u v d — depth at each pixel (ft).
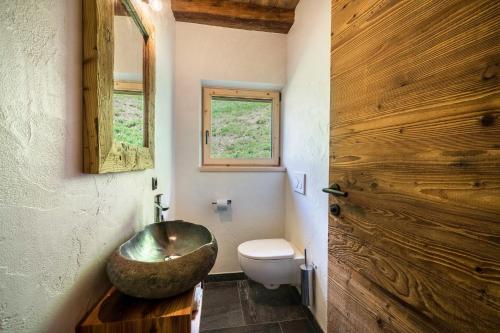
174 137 6.15
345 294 2.83
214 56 6.46
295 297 5.81
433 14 1.73
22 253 1.35
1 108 1.21
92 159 1.96
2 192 1.22
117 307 2.07
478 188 1.45
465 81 1.52
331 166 3.14
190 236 3.37
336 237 3.03
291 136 6.39
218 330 4.71
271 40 6.75
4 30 1.23
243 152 7.09
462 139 1.54
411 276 1.90
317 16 4.76
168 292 2.02
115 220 2.57
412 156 1.90
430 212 1.75
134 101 3.19
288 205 6.66
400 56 2.02
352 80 2.69
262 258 5.21
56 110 1.61
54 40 1.59
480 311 1.44
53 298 1.60
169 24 5.51
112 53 2.21
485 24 1.41
